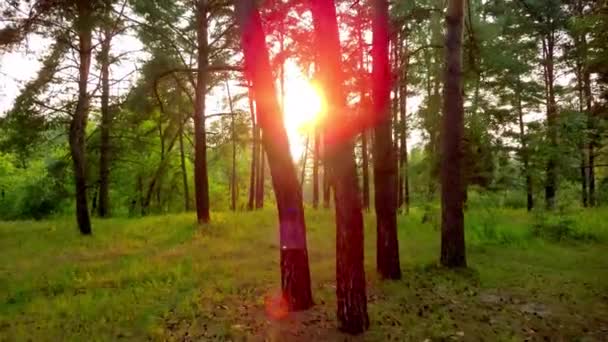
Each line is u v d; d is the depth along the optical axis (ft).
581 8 63.93
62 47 52.75
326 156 19.42
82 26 46.16
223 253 39.32
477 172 67.10
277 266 33.78
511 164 69.92
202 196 56.08
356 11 33.68
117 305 24.30
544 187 69.15
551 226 45.47
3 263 36.29
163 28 56.75
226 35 54.95
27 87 52.80
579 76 70.33
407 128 72.23
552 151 63.46
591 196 71.87
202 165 56.34
